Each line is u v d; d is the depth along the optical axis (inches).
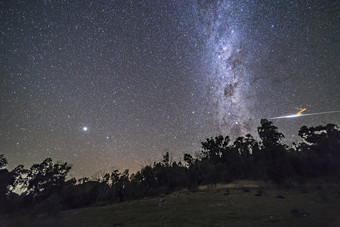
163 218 559.8
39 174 1566.2
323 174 1398.9
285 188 1031.0
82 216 764.0
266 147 1553.9
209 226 419.8
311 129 2210.9
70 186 1526.8
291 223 386.6
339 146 1760.6
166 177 1627.7
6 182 1311.5
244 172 1630.2
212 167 1571.1
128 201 1239.5
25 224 674.2
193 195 1080.8
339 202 573.6
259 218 453.4
